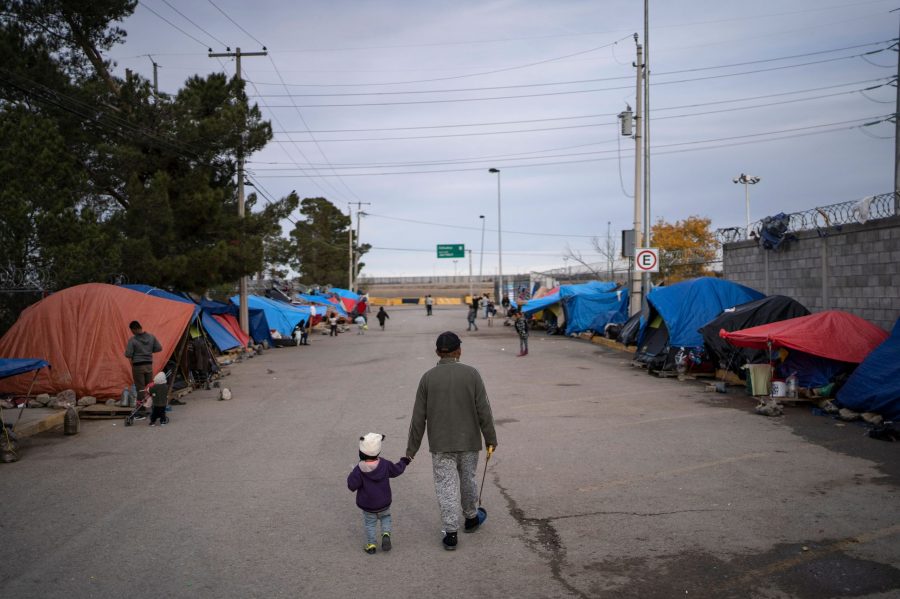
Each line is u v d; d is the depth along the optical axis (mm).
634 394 14016
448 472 5648
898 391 10031
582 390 14727
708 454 8719
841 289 15875
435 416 5680
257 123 25719
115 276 18922
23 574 5184
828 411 11133
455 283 124312
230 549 5684
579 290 33781
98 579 5090
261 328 29781
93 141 20781
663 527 6023
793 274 17891
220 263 22703
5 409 12258
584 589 4805
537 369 18906
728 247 21562
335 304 49375
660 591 4754
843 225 15734
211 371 16953
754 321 14648
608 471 7977
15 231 15234
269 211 26422
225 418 12141
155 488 7598
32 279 15859
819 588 4750
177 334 14227
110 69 22641
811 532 5820
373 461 5516
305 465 8602
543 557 5406
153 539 5938
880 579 4871
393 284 128000
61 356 13242
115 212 21484
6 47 17391
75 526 6305
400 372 19094
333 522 6375
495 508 6672
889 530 5832
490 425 5762
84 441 10297
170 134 22812
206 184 23609
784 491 7023
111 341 13453
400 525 6250
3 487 7707
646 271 23891
